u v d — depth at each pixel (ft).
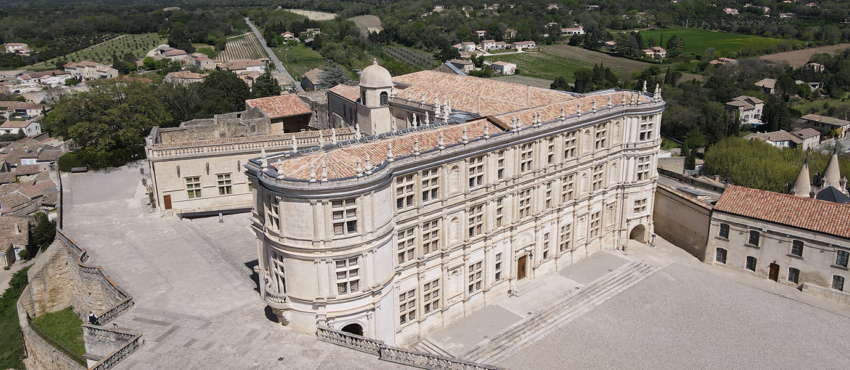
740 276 234.38
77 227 231.30
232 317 162.71
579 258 242.58
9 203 370.53
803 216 220.43
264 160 150.71
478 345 184.24
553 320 199.41
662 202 267.80
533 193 211.00
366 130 281.13
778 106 550.77
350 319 156.56
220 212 247.91
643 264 242.17
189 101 388.37
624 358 179.32
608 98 246.88
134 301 172.96
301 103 359.25
